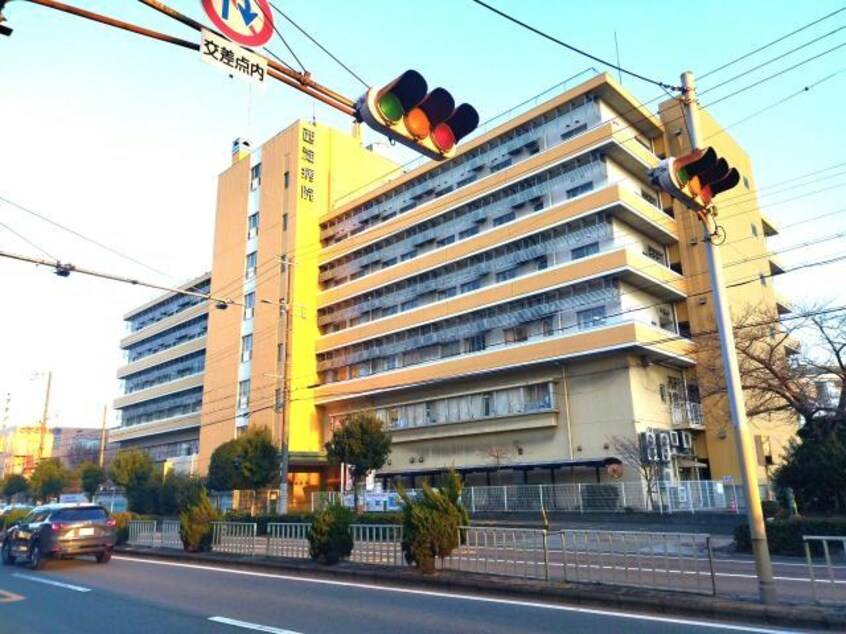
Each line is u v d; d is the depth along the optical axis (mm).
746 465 8422
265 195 49562
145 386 68625
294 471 44719
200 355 59781
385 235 42438
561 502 26609
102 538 15859
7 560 16469
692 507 25453
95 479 51688
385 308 42812
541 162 33844
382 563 12695
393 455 39406
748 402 23797
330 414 44562
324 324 46062
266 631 7547
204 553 16500
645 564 9750
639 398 29688
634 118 34469
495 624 7645
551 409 31625
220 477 34062
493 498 28641
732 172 8570
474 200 37406
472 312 36062
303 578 12391
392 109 6023
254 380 46406
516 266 35000
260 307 47438
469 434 35188
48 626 8125
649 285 31516
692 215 34031
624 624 7523
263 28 6055
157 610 9133
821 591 9516
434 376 36531
